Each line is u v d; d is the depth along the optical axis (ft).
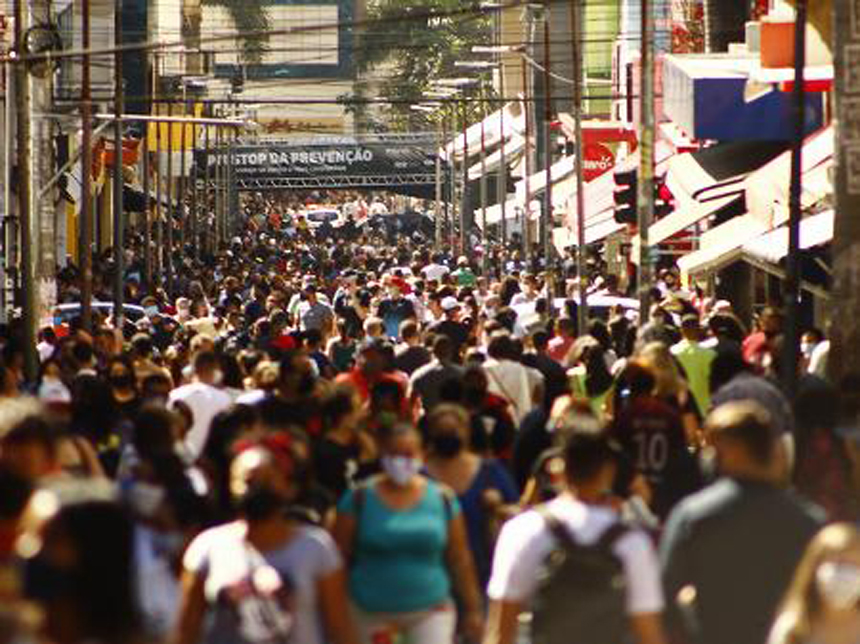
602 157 624.18
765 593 103.81
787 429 159.74
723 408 106.63
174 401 185.16
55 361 227.61
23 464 113.50
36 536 79.77
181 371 252.83
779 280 405.39
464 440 145.79
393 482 125.08
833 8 212.02
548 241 523.70
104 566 75.97
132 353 254.06
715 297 459.32
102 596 75.82
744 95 361.92
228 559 107.86
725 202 386.52
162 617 113.09
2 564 90.22
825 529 101.45
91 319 390.21
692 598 104.78
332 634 108.99
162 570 115.65
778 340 226.38
